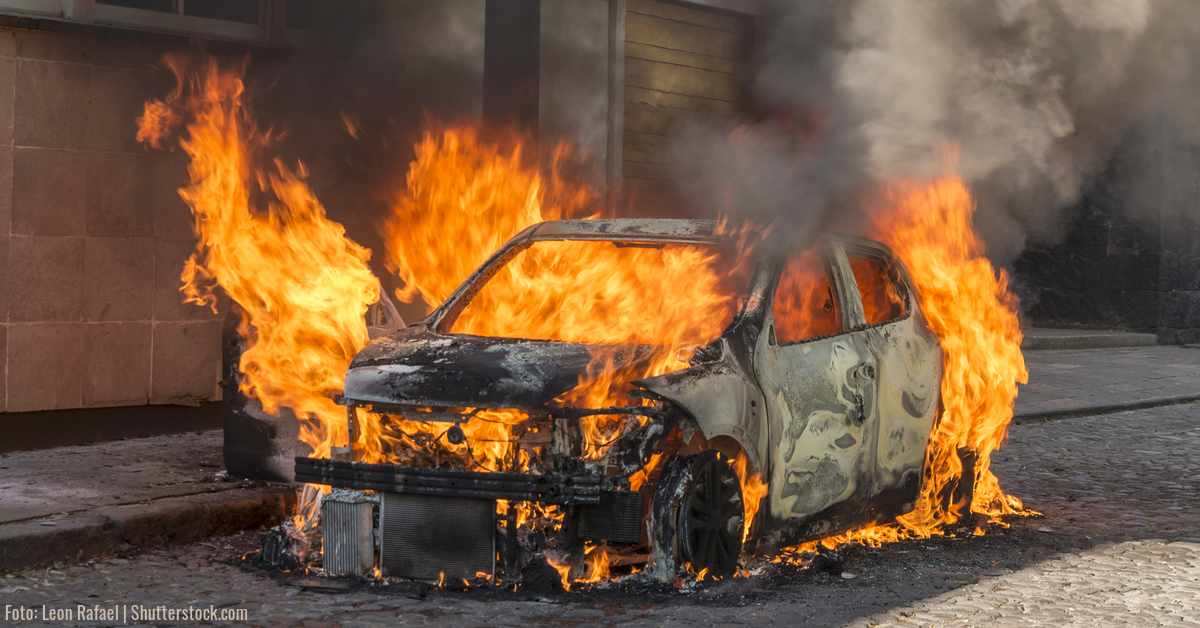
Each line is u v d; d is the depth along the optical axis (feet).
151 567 17.51
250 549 18.75
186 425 28.96
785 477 16.90
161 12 28.53
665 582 15.62
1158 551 19.26
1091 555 18.90
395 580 15.97
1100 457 29.73
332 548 16.38
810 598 15.74
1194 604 15.83
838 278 19.07
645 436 15.24
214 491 20.80
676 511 15.57
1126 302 63.87
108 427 27.61
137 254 27.91
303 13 30.78
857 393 18.20
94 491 20.54
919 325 20.66
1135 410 39.78
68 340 26.94
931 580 17.02
